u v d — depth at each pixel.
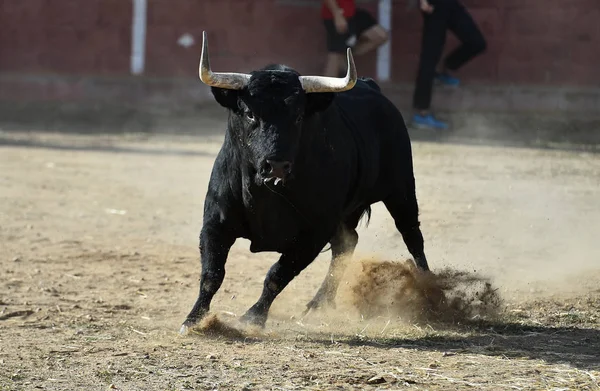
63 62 65.56
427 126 58.59
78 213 33.38
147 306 21.09
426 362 16.25
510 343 17.94
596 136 58.81
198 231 30.86
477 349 17.34
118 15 65.44
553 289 23.02
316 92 17.38
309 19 64.69
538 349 17.45
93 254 26.80
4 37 65.62
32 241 28.55
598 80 63.53
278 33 64.81
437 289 20.27
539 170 44.09
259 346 17.30
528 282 23.80
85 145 51.78
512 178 41.66
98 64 65.56
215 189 18.34
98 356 16.61
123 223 31.86
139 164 44.94
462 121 60.62
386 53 63.31
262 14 64.75
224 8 64.94
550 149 52.31
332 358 16.45
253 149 16.81
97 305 21.08
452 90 62.31
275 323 19.59
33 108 63.69
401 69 63.56
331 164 18.20
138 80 64.75
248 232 18.48
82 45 65.50
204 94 64.31
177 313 20.50
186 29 65.25
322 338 18.16
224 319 19.73
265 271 25.12
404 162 21.73
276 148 16.47
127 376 15.34
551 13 63.47
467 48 59.22
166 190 38.34
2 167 43.03
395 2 63.41
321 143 17.98
